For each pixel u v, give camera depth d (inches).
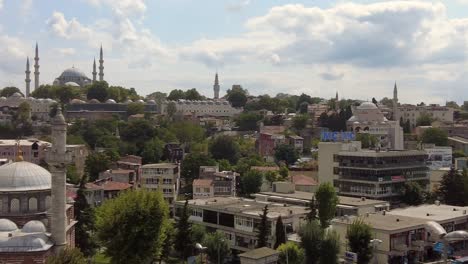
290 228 4643.2
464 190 6186.0
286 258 3678.6
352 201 5536.4
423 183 6998.0
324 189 4758.9
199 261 4330.7
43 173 3745.1
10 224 3383.4
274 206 5162.4
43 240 3211.1
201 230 4594.0
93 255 4562.0
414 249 4254.4
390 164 6643.7
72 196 5324.8
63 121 3358.8
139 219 3467.0
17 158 3863.2
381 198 6476.4
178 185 7849.4
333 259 3895.2
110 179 7677.2
